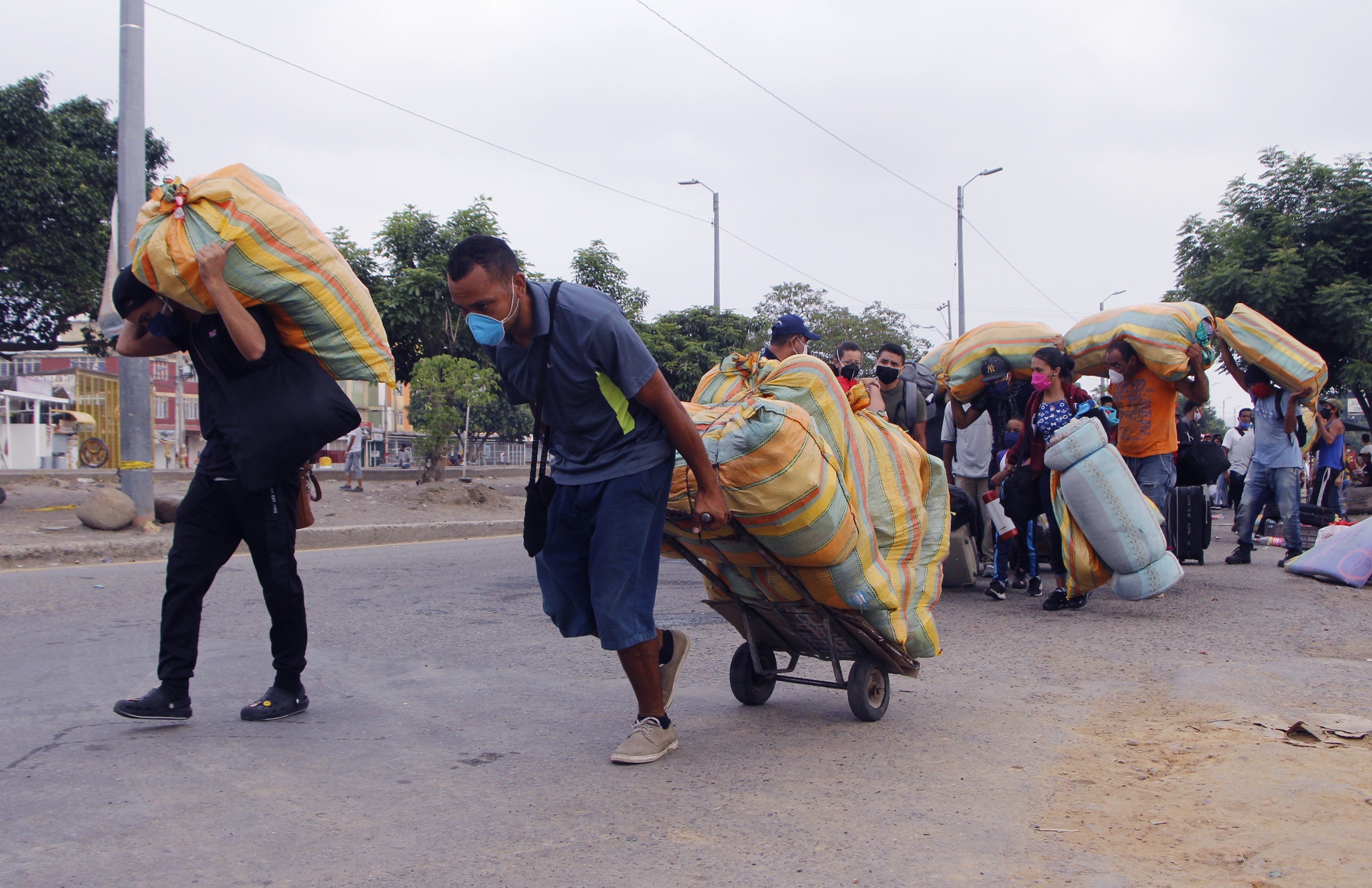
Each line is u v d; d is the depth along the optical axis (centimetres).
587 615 331
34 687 411
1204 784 290
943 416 796
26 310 1448
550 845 250
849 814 273
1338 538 750
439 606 636
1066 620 591
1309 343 1791
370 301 359
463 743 342
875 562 365
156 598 641
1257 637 529
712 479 310
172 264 318
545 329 302
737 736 354
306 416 335
